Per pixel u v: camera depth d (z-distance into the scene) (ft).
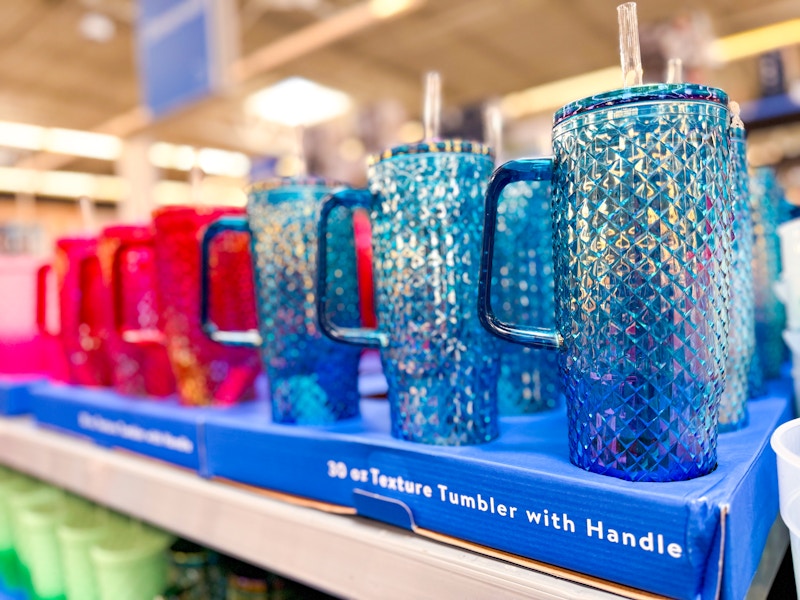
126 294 2.71
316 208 1.98
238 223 2.16
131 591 2.53
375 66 17.52
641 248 1.25
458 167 1.61
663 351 1.26
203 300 2.29
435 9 14.15
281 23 15.15
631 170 1.24
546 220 1.92
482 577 1.42
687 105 1.24
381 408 2.26
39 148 22.57
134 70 17.47
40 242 6.16
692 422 1.27
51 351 3.32
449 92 19.56
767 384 2.21
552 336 1.45
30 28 14.82
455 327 1.60
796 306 1.96
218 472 2.14
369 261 2.85
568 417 1.43
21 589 3.20
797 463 1.18
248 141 19.48
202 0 6.55
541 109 18.15
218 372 2.43
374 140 9.03
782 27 8.30
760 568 1.37
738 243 1.63
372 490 1.70
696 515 1.14
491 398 1.66
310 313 1.97
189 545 2.59
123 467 2.42
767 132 6.28
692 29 3.76
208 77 6.55
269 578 2.27
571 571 1.32
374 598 1.62
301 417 2.00
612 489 1.25
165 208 2.41
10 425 3.22
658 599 1.20
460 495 1.51
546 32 15.44
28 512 3.04
